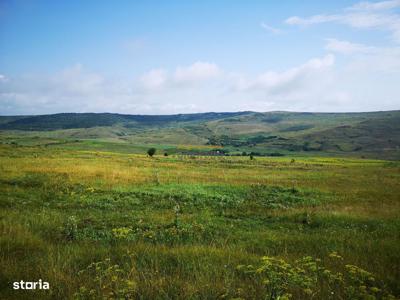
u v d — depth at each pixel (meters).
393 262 7.66
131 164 38.69
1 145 54.66
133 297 5.11
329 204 18.84
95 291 5.16
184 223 12.26
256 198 19.55
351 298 5.13
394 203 20.00
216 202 17.52
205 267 6.53
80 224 11.19
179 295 5.21
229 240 10.09
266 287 5.41
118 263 6.94
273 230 12.26
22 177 19.72
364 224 13.62
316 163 79.25
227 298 5.10
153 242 9.45
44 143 142.00
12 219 10.68
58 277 5.70
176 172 31.67
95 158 44.69
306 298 5.17
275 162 73.50
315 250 8.88
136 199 16.78
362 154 191.00
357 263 7.47
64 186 18.36
